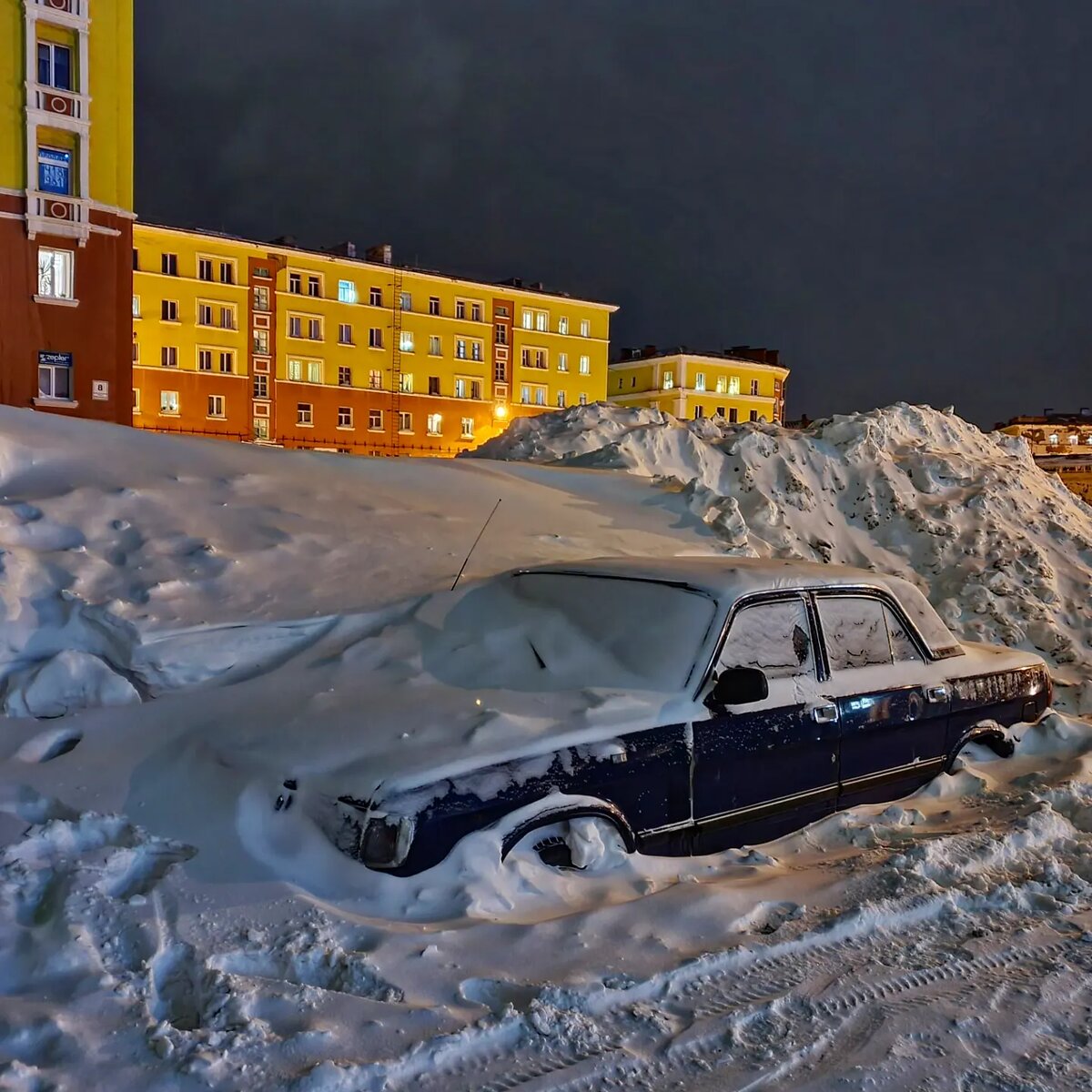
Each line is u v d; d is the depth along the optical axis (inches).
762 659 175.0
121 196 1099.3
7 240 1023.0
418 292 2155.5
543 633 185.5
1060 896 153.0
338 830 133.3
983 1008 119.3
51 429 297.9
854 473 455.2
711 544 364.8
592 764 148.2
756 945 128.6
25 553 213.6
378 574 243.9
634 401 2834.6
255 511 272.8
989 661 222.5
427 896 129.5
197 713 170.2
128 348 1107.9
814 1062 106.6
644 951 126.0
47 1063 93.6
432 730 150.1
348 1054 99.2
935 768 203.3
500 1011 107.5
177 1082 92.3
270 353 1951.3
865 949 132.6
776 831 172.4
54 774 150.6
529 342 2332.7
